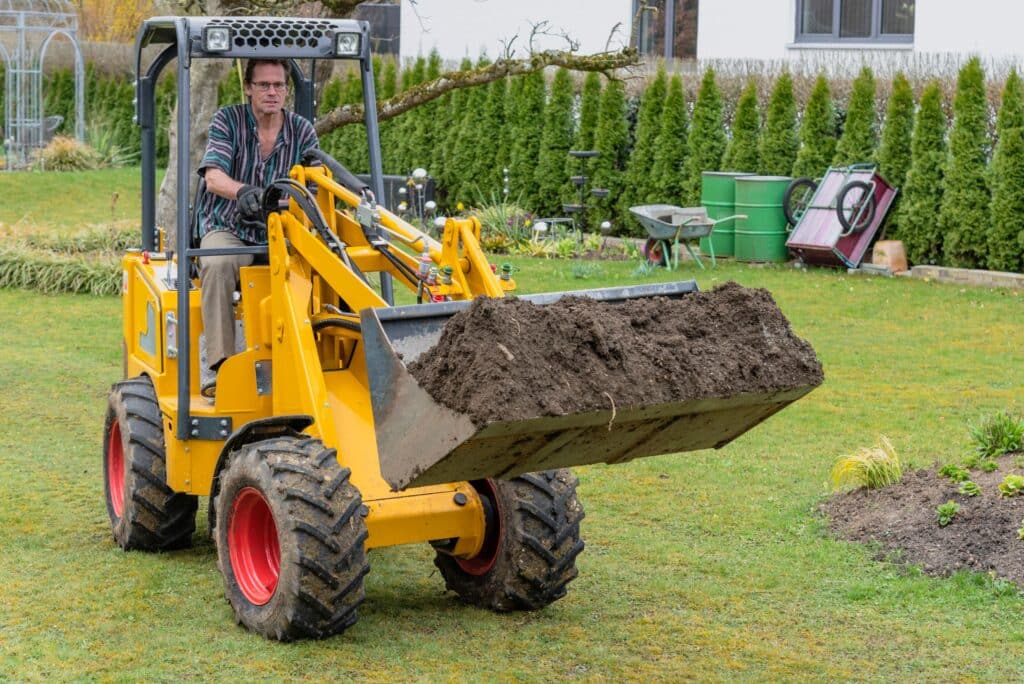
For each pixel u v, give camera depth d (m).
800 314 13.54
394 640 5.68
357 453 5.77
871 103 16.58
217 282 6.37
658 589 6.35
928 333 12.65
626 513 7.57
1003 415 7.64
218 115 6.65
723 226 17.38
